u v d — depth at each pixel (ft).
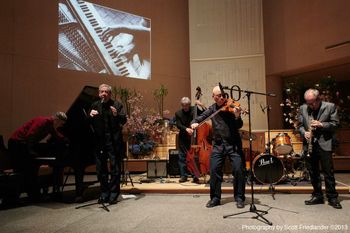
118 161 14.14
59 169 15.62
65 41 26.27
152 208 12.87
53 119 14.55
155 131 24.43
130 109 27.12
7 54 23.90
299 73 30.14
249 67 30.66
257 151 20.03
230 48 31.07
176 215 11.61
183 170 18.21
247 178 17.20
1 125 23.36
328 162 12.66
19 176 14.19
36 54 25.00
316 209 12.16
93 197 15.58
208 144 16.66
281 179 16.29
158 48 30.89
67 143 14.61
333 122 12.60
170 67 31.27
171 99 31.01
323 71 29.58
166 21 31.48
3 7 23.94
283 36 29.37
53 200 14.97
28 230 10.18
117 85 28.43
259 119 30.01
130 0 29.68
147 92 29.89
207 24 31.58
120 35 28.91
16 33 24.30
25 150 14.46
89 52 27.27
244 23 30.94
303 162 18.03
